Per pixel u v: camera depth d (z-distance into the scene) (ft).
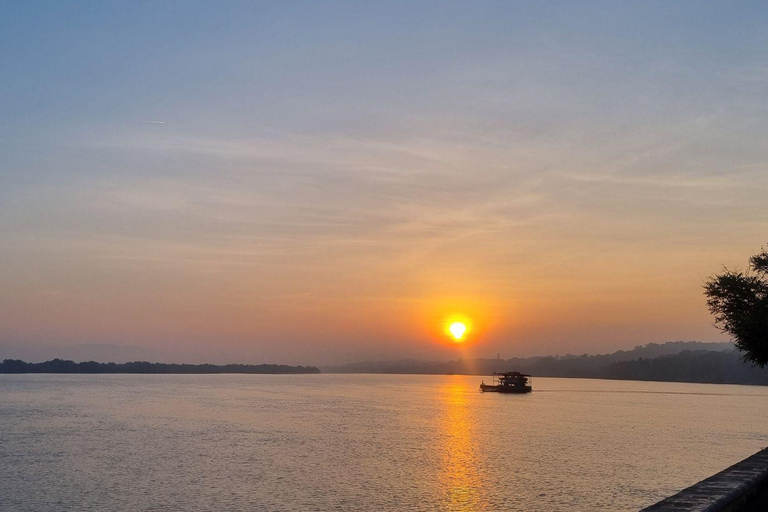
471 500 202.18
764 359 108.58
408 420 485.56
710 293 110.22
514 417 531.50
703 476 248.52
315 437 362.53
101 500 201.26
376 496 207.31
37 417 478.59
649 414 579.48
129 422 443.32
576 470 259.80
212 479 233.35
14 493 210.79
